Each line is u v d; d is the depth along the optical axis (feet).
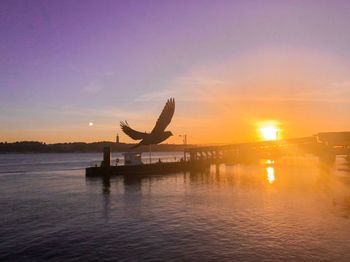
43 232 126.72
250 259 94.58
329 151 419.74
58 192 235.61
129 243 111.34
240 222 136.26
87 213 161.27
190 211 160.45
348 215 144.56
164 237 117.39
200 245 107.55
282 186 241.35
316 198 187.93
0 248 108.06
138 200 196.24
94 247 107.76
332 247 103.35
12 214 160.15
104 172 330.34
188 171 381.60
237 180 287.69
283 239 112.16
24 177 365.81
